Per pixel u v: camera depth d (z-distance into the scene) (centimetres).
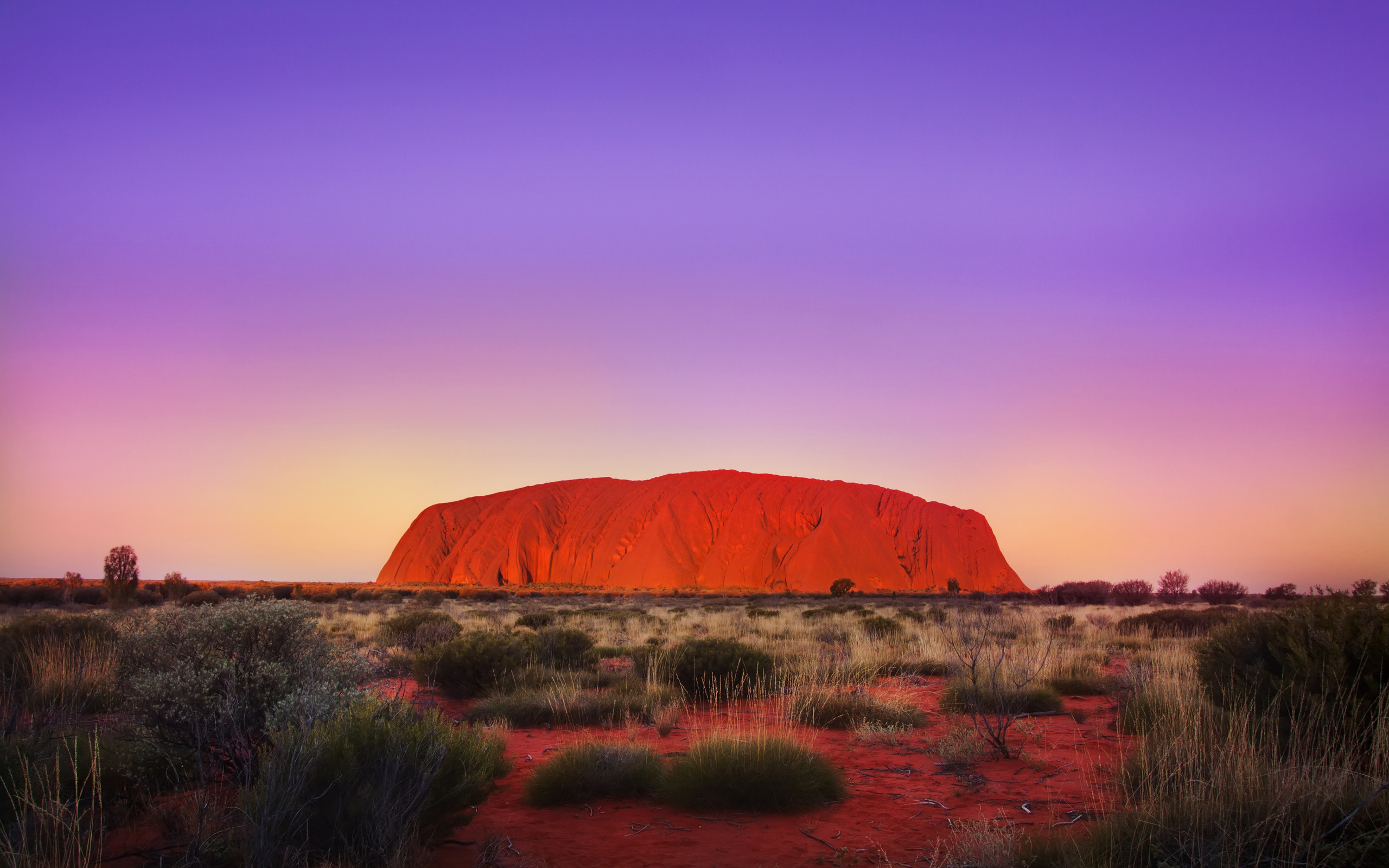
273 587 6494
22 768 550
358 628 2419
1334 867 404
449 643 1280
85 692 893
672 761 715
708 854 530
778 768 637
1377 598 700
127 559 4303
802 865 508
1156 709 859
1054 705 1063
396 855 452
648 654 1414
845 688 1142
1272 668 700
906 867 493
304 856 461
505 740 728
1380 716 562
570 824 603
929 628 2059
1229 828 442
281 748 502
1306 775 490
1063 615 2811
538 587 11381
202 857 479
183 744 603
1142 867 434
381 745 521
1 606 4000
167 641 628
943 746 795
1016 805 621
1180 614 2325
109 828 548
